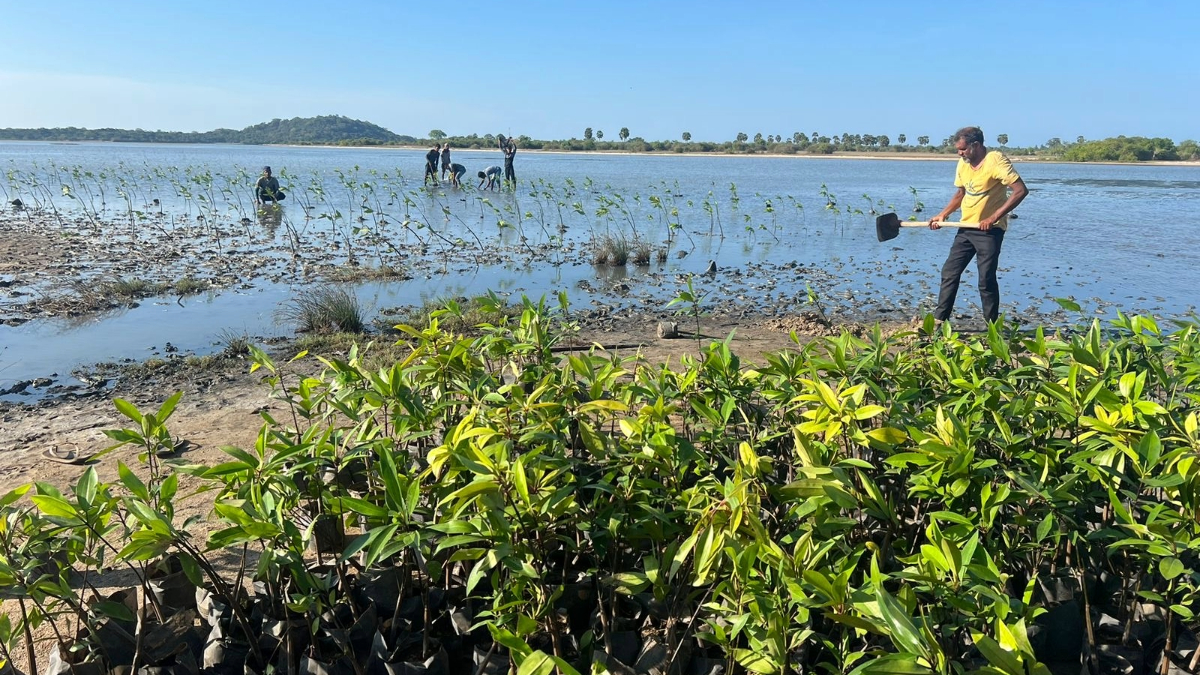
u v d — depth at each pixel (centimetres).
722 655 270
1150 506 251
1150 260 1396
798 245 1599
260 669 275
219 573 360
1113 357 346
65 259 1341
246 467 247
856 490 262
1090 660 263
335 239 1616
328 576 261
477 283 1180
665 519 244
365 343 792
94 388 666
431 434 277
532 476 244
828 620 261
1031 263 1364
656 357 720
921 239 1702
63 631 324
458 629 287
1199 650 253
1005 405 297
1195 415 270
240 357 746
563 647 282
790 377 321
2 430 564
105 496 242
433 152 3031
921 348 375
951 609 223
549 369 344
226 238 1631
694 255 1466
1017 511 271
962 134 777
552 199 2544
